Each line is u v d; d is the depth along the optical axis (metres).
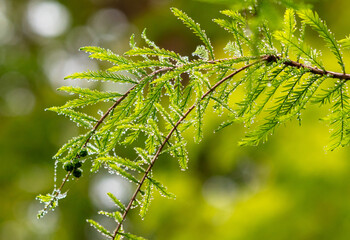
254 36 1.78
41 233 12.27
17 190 11.95
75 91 2.09
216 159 8.16
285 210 6.95
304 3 1.70
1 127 12.12
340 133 2.18
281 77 2.10
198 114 2.12
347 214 6.63
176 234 8.30
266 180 8.04
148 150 2.15
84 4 14.45
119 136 2.13
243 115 2.15
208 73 2.15
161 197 8.67
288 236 6.82
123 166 2.03
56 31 14.82
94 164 2.11
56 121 11.91
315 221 6.77
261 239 6.86
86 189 11.78
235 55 2.13
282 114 2.14
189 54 10.57
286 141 7.22
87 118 2.11
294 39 2.07
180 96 2.21
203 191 9.12
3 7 14.91
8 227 12.19
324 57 7.11
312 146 6.95
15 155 11.67
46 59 14.28
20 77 13.03
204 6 9.64
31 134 11.78
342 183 6.76
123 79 2.11
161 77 2.03
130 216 11.02
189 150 8.09
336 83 2.11
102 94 2.12
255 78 2.09
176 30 10.59
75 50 14.81
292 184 7.04
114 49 14.13
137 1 13.40
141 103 2.16
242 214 7.24
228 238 7.11
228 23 2.09
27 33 14.99
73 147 2.10
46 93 12.84
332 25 8.14
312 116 7.07
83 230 12.00
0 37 13.83
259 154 7.54
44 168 11.65
